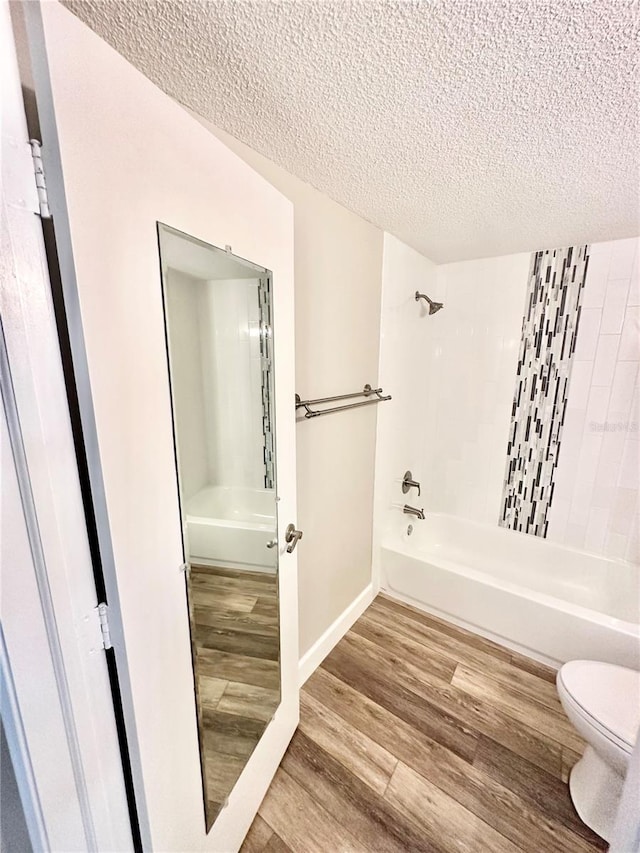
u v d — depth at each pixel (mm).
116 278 577
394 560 2252
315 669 1770
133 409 629
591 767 1197
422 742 1428
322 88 843
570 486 2281
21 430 478
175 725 797
